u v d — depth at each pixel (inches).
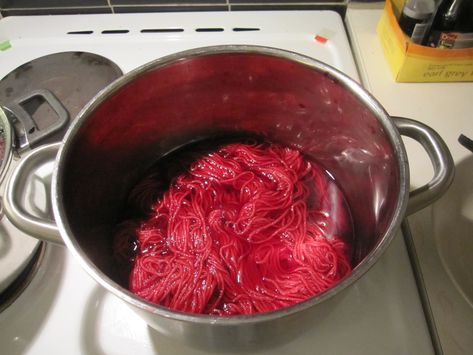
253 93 27.5
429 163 27.1
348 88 22.2
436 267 23.2
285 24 35.1
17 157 25.7
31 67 32.2
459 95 31.2
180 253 27.0
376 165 23.5
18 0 36.3
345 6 37.1
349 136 25.7
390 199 20.0
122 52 33.3
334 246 26.9
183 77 25.1
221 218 29.0
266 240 27.9
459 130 29.3
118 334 21.2
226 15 35.7
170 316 14.8
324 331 21.3
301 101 26.6
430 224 24.6
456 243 24.8
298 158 30.9
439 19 31.2
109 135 24.8
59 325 21.4
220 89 27.1
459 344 20.9
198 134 31.3
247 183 30.1
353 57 34.3
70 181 20.6
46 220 18.2
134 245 27.7
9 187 19.0
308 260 26.5
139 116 26.2
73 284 22.6
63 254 23.5
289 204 29.2
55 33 34.7
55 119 28.8
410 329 21.2
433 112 30.3
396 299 22.1
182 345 20.8
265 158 30.9
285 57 23.3
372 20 36.1
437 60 30.1
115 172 27.5
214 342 18.3
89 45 33.9
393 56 32.1
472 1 30.6
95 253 24.3
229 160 31.1
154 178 30.7
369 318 21.6
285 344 20.9
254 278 26.2
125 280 26.2
